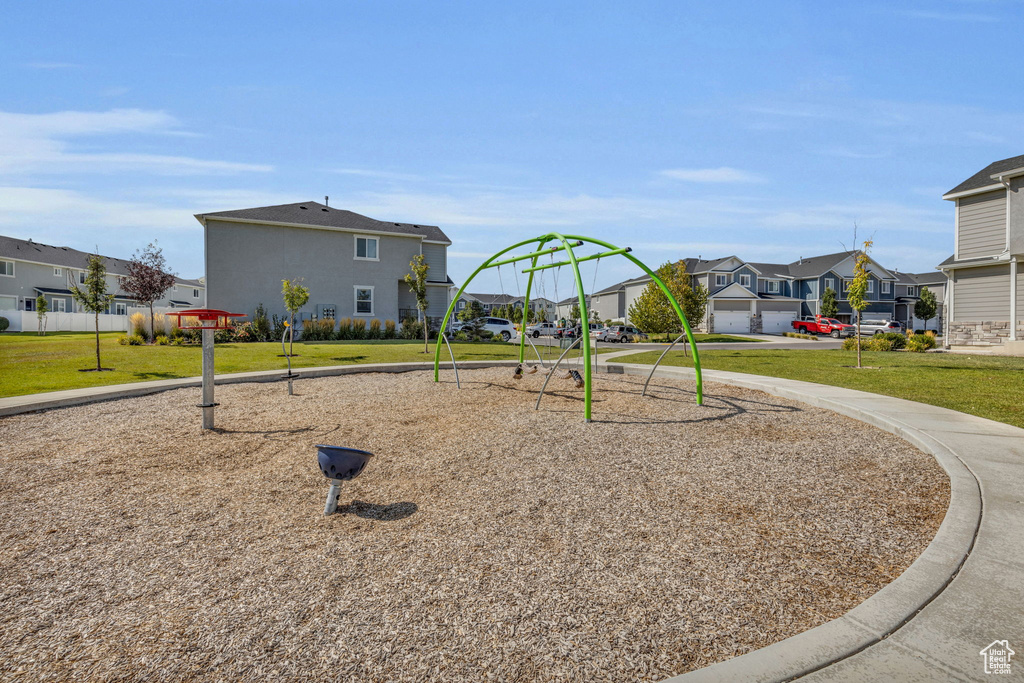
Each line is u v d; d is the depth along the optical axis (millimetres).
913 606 2766
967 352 20188
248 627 2814
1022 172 19266
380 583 3258
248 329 23828
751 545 3713
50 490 4863
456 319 33750
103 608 3020
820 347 26906
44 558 3617
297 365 13930
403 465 5562
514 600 3053
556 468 5410
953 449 5621
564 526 4066
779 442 6363
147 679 2426
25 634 2791
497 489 4855
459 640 2686
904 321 51406
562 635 2721
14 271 39344
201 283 60031
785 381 10922
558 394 9625
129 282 22297
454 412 8016
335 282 27391
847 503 4453
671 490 4789
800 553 3588
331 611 2955
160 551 3705
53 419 7629
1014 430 6434
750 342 33219
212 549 3729
